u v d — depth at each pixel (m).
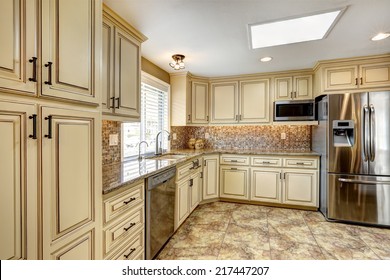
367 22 1.87
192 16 1.77
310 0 1.56
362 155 2.59
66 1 0.99
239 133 3.94
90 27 1.15
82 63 1.09
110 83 1.67
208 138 4.09
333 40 2.24
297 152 3.24
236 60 2.86
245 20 1.84
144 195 1.73
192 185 2.92
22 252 0.81
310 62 2.95
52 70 0.92
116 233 1.37
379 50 2.52
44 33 0.88
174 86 3.47
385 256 1.95
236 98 3.64
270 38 2.20
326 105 2.76
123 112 1.83
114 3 1.58
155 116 3.12
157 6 1.62
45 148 0.89
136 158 2.59
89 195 1.14
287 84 3.36
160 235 1.97
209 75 3.62
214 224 2.65
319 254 1.98
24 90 0.81
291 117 3.29
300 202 3.14
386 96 2.49
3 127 0.75
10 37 0.76
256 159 3.34
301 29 2.00
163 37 2.16
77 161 1.06
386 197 2.53
